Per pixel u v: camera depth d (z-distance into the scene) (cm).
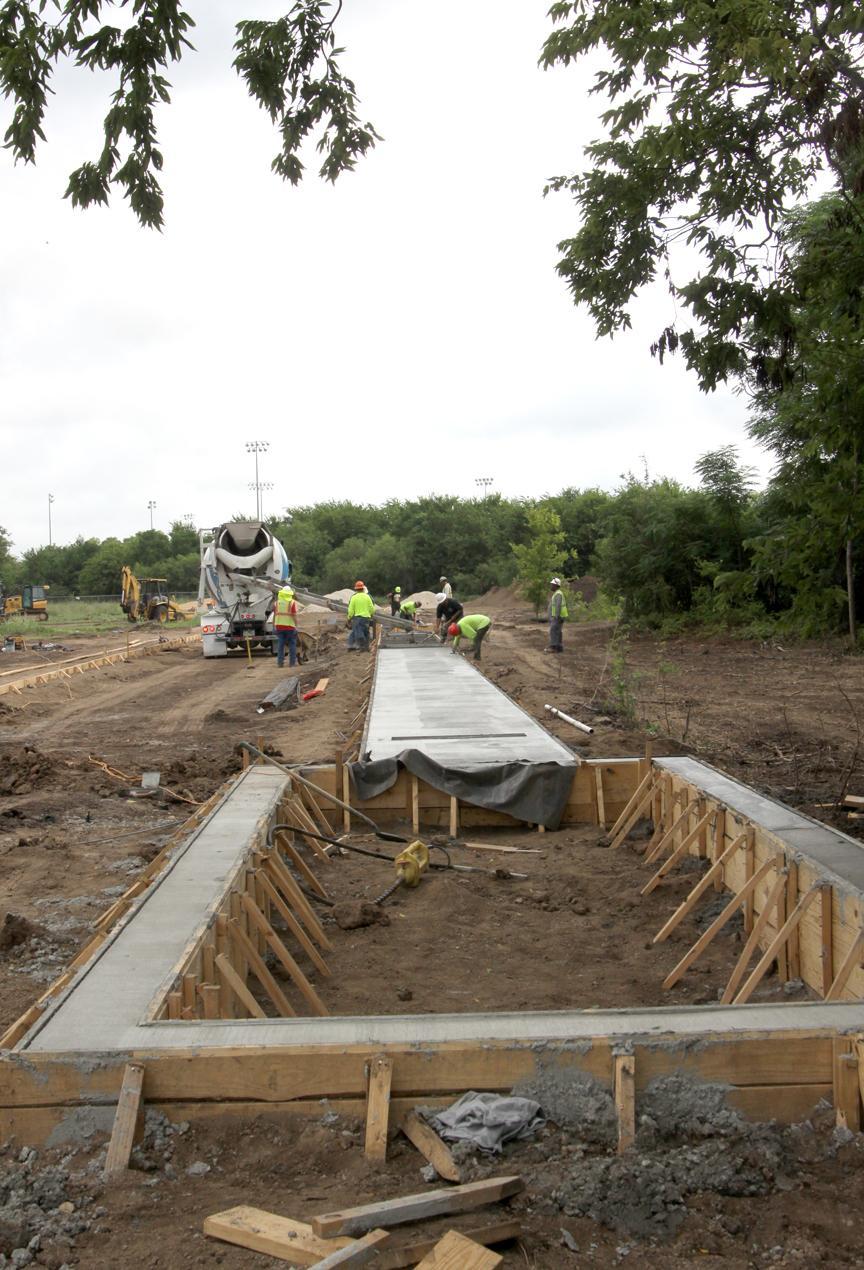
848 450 791
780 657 2478
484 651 2820
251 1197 360
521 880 853
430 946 716
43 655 3441
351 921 753
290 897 727
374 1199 355
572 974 666
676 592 3425
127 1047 407
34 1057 397
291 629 2608
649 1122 392
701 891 718
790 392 902
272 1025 429
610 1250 333
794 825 723
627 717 1511
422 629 3178
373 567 8188
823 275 742
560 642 2636
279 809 883
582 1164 367
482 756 1063
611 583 3528
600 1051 404
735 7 648
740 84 720
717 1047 405
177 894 616
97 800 1126
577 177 798
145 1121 394
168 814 1080
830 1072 407
